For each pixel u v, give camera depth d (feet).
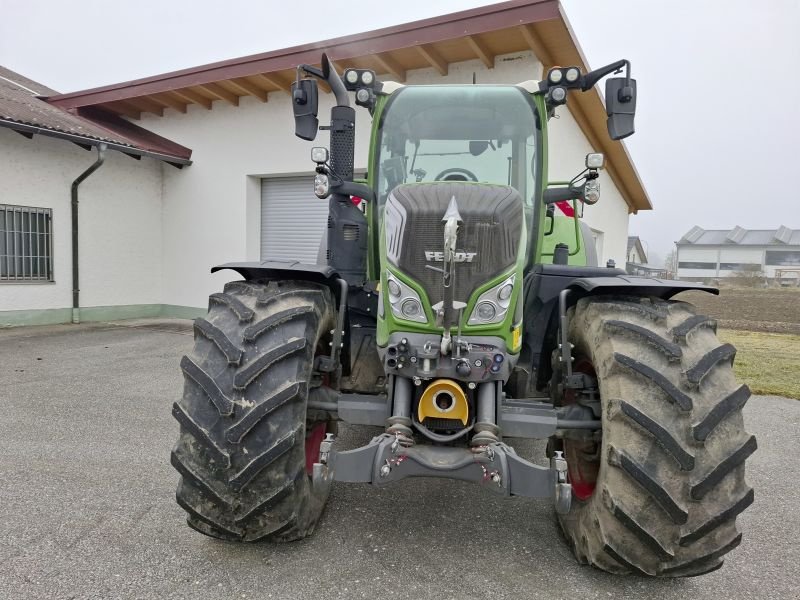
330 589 7.30
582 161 33.50
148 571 7.61
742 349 30.99
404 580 7.57
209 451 7.07
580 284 8.43
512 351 7.97
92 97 35.60
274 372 7.27
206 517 7.37
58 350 24.64
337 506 9.89
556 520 9.53
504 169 10.76
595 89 28.50
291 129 32.76
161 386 18.57
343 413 8.23
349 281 10.33
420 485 10.94
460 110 10.89
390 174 10.87
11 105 30.83
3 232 29.89
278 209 34.81
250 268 8.46
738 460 6.72
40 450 12.35
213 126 35.29
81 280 33.55
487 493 10.65
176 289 37.52
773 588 7.75
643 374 6.96
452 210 7.25
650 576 7.32
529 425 7.93
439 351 7.66
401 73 28.30
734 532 6.88
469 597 7.22
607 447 7.06
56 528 8.75
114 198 34.91
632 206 51.44
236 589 7.25
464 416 7.64
